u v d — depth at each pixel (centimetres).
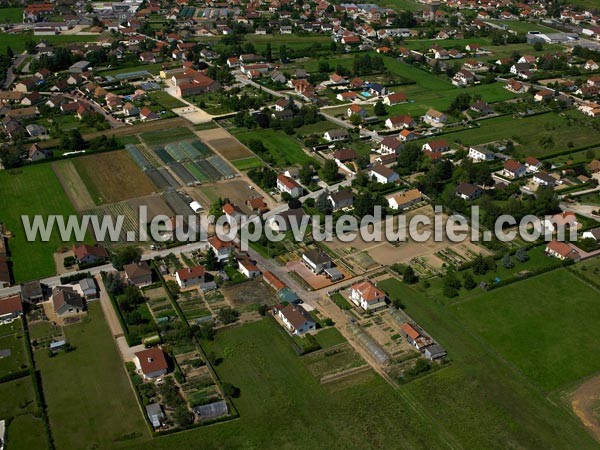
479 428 11100
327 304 14400
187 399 11588
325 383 12069
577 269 15750
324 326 13638
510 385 12075
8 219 17675
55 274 15238
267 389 11881
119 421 11081
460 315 14000
